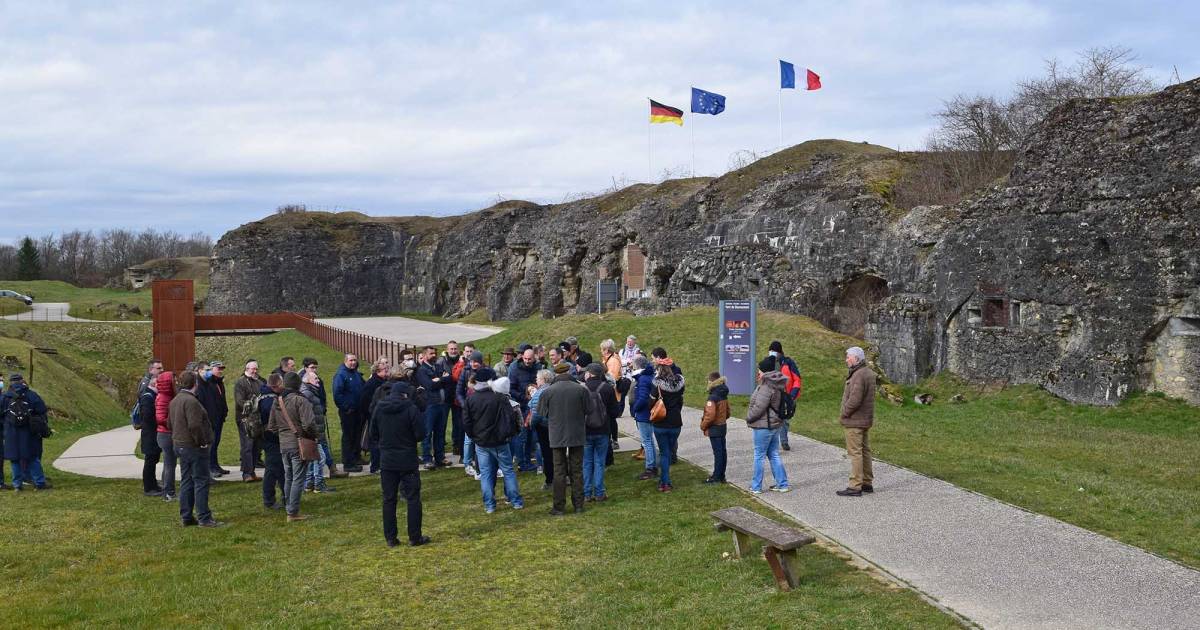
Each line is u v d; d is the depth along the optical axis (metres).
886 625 7.28
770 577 8.66
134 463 17.19
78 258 159.00
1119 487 12.20
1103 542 9.47
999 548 9.30
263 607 8.66
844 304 32.38
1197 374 19.58
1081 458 15.46
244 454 14.77
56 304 88.06
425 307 74.38
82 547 10.82
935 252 26.88
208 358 53.91
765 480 12.97
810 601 7.94
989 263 24.62
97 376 40.06
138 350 59.09
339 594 8.99
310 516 12.20
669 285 41.03
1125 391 20.48
